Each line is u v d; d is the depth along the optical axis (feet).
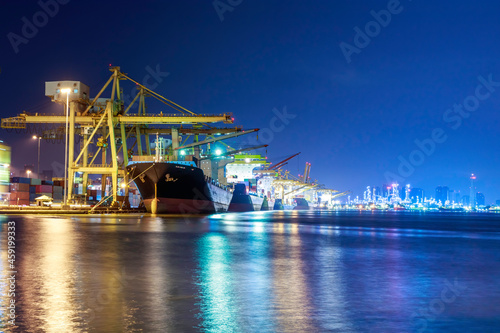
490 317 32.68
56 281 44.24
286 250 77.87
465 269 57.16
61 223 148.36
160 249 76.07
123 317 31.24
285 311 33.50
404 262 63.82
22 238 91.15
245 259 64.23
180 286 42.73
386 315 32.81
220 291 40.57
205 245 84.43
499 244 99.50
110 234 106.32
